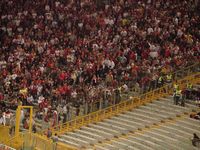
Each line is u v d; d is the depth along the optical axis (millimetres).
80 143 75500
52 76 87375
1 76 90688
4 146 73000
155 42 89625
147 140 72625
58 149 68125
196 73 84125
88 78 85312
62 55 92188
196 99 78125
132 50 89000
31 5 109938
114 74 85125
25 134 74562
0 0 111750
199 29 90750
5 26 105750
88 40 94938
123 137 75062
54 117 79625
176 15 94750
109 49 90812
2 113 82250
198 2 96562
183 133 71812
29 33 101812
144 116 78562
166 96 82312
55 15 105500
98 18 101312
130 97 82250
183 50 85875
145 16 97438
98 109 82250
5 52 98188
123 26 97000
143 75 83250
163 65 83750
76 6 107438
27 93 84938
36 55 94188
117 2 104750
